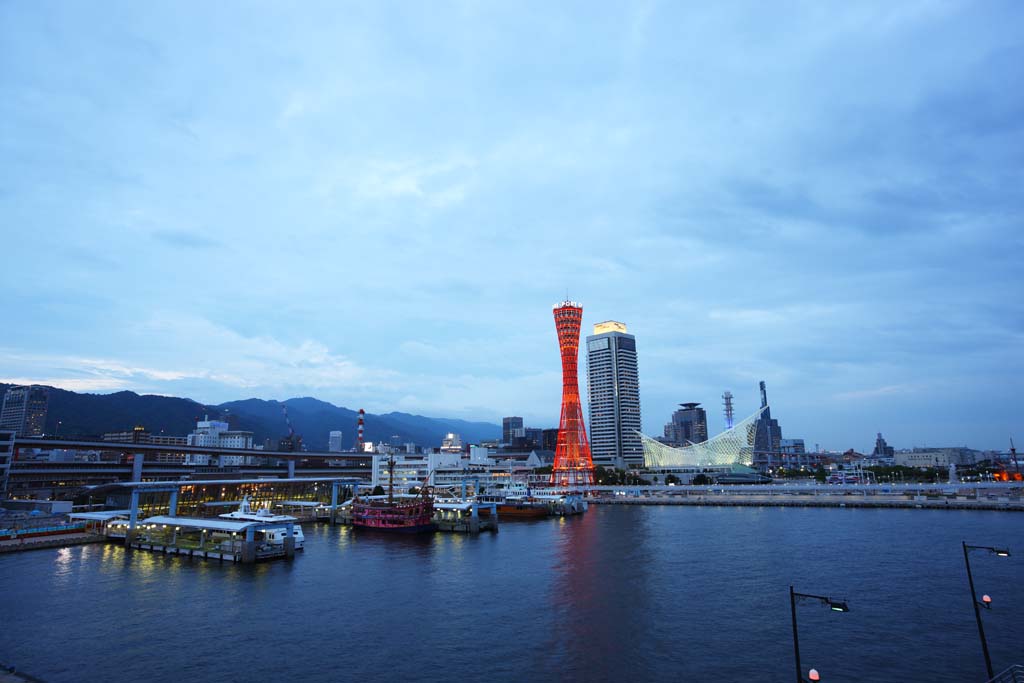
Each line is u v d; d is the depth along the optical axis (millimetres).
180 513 166500
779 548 118625
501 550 123625
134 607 76875
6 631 67000
